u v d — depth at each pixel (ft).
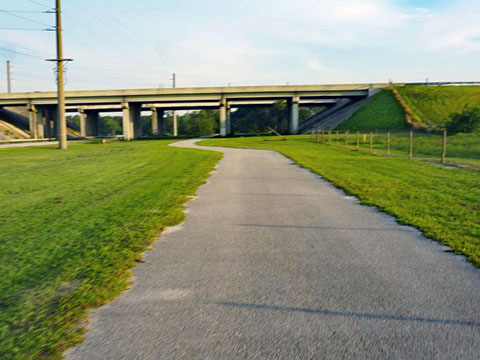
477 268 15.65
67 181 44.45
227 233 21.34
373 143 121.90
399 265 16.06
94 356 9.68
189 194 33.99
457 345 10.03
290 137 206.49
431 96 276.21
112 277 14.89
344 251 18.01
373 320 11.39
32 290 13.82
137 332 10.86
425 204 27.99
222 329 10.98
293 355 9.63
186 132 553.23
